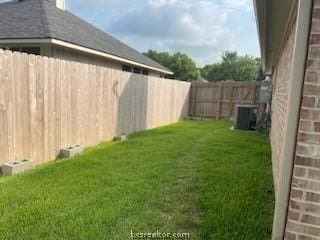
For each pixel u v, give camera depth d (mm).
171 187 3738
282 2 2932
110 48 10531
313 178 1975
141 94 8672
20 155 4367
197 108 13828
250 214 2975
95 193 3396
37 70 4582
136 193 3459
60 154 5258
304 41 1924
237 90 12922
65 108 5324
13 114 4188
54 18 9031
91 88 6105
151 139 7211
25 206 2984
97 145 6359
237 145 6730
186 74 34938
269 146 6719
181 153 5648
